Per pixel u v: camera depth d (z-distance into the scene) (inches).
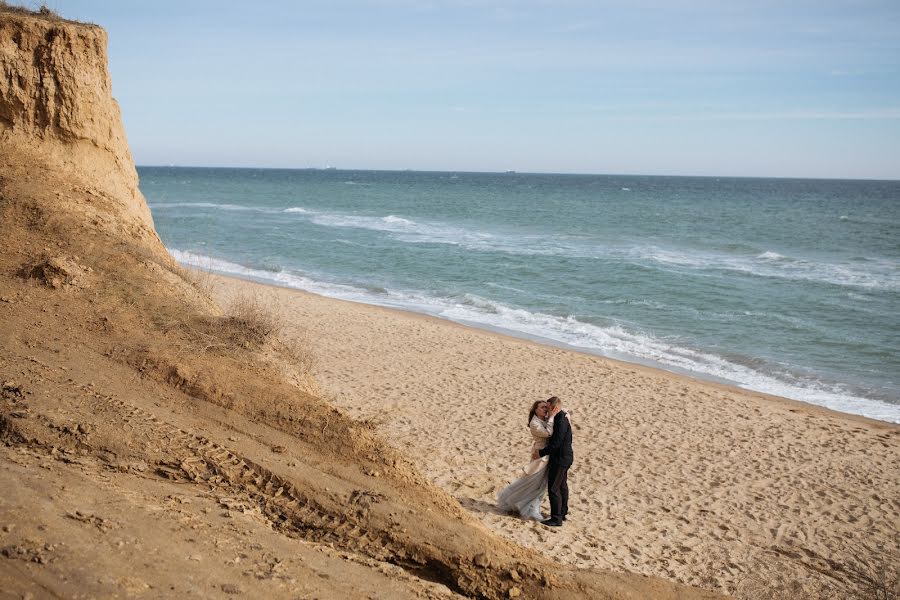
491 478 412.8
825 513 406.0
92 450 270.4
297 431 305.9
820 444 520.4
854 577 333.7
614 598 252.8
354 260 1393.9
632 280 1214.9
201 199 3157.0
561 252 1546.5
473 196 4079.7
